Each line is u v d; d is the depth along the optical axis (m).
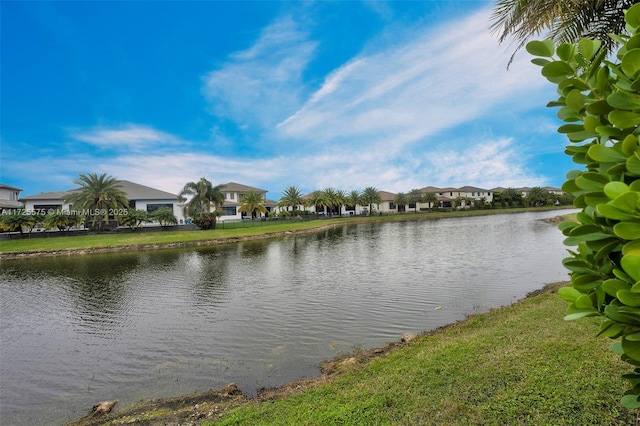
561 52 1.49
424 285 13.03
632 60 1.11
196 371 6.85
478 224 44.81
